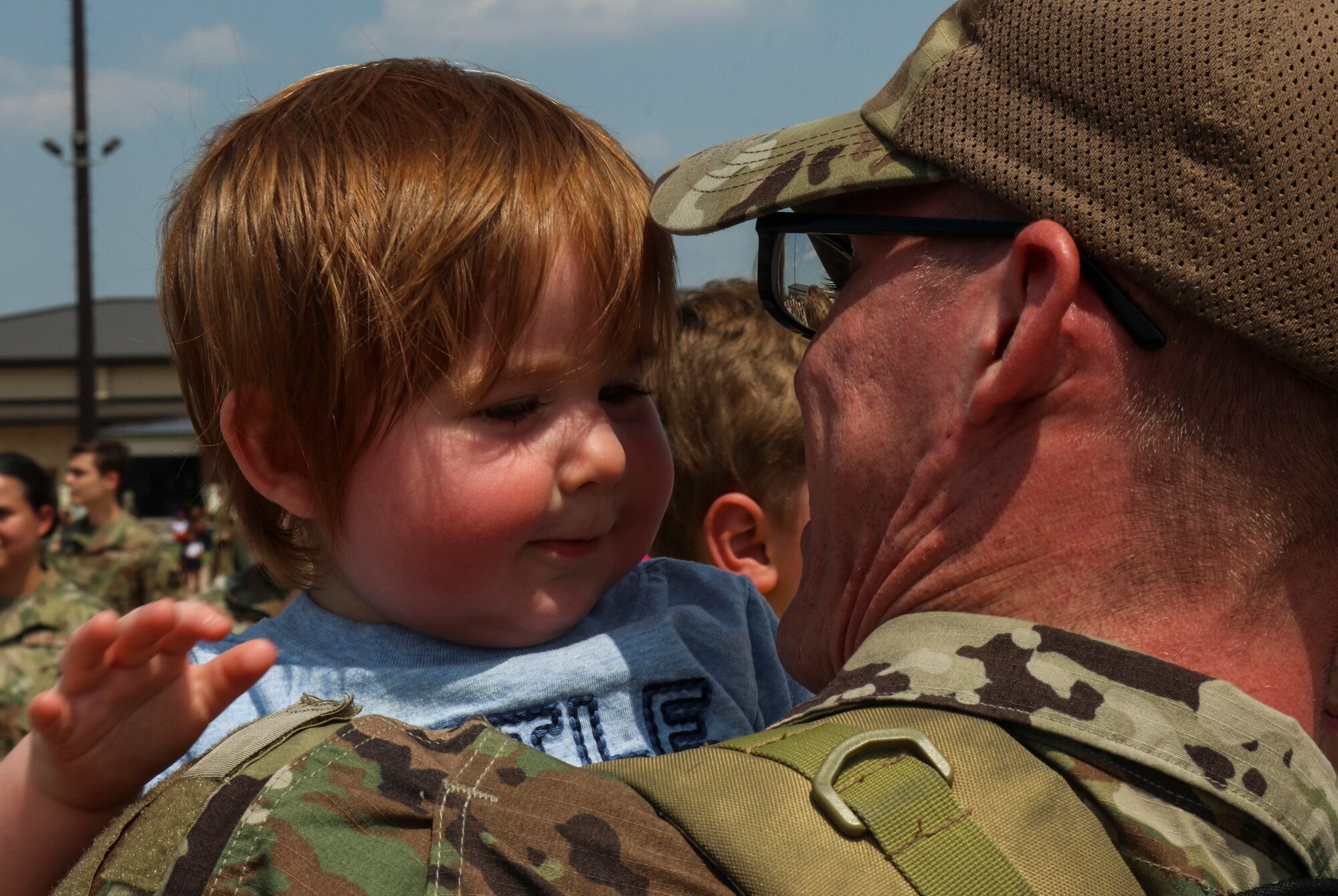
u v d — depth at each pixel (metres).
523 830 0.94
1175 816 0.92
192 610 0.98
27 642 4.78
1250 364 0.97
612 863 0.92
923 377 1.11
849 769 0.92
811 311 1.37
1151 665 0.97
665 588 1.56
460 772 0.98
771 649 1.63
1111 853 0.89
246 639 1.41
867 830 0.87
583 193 1.30
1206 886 0.89
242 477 1.40
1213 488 1.00
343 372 1.23
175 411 29.86
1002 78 1.03
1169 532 1.01
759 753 0.96
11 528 4.80
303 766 0.98
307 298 1.24
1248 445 0.99
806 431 1.26
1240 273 0.93
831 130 1.17
